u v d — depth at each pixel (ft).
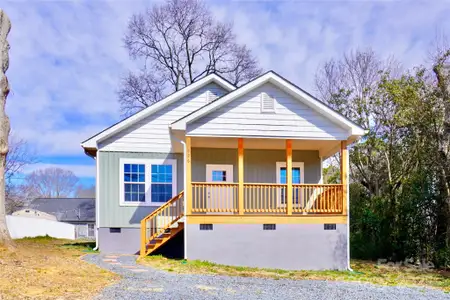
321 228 41.22
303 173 50.60
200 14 98.73
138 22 96.73
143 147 48.62
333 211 41.63
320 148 49.83
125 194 47.83
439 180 49.83
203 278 31.35
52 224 82.99
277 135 41.57
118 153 48.19
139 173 48.26
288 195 41.37
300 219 41.04
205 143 46.06
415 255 51.19
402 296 28.48
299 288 29.55
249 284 30.04
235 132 41.14
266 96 41.93
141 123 49.01
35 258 32.55
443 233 48.98
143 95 98.32
